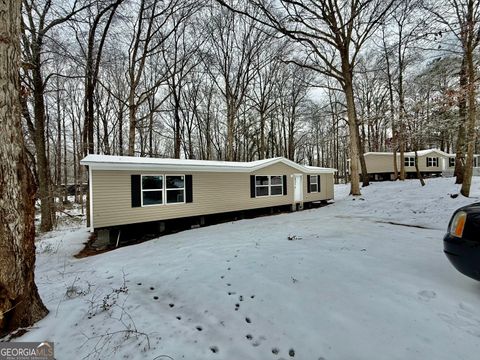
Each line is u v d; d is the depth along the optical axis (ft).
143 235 29.50
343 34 44.91
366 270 12.14
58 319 9.46
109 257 19.42
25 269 8.76
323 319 8.48
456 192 35.14
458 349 6.61
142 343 7.91
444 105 27.89
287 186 45.70
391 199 40.01
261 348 7.54
